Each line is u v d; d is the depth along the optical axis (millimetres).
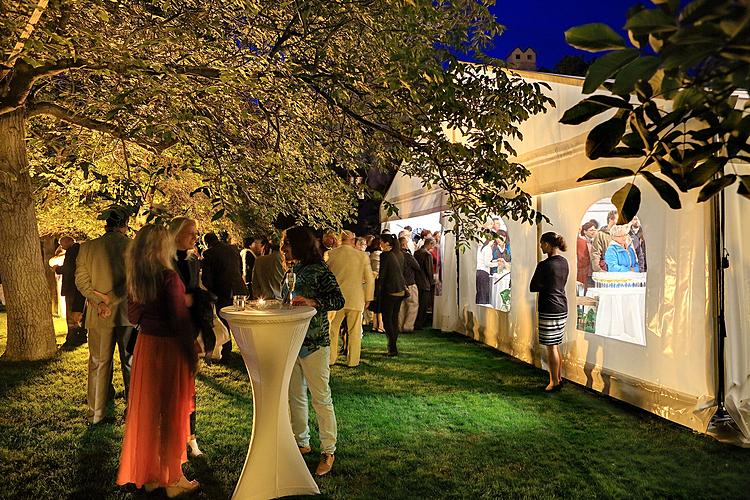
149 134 4047
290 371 3830
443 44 5531
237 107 6082
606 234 6281
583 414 5742
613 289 6184
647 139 1342
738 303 4969
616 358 6156
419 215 12227
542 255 7664
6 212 7836
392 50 4793
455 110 5320
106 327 5180
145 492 3961
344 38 5883
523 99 5391
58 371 7359
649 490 4027
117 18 6230
